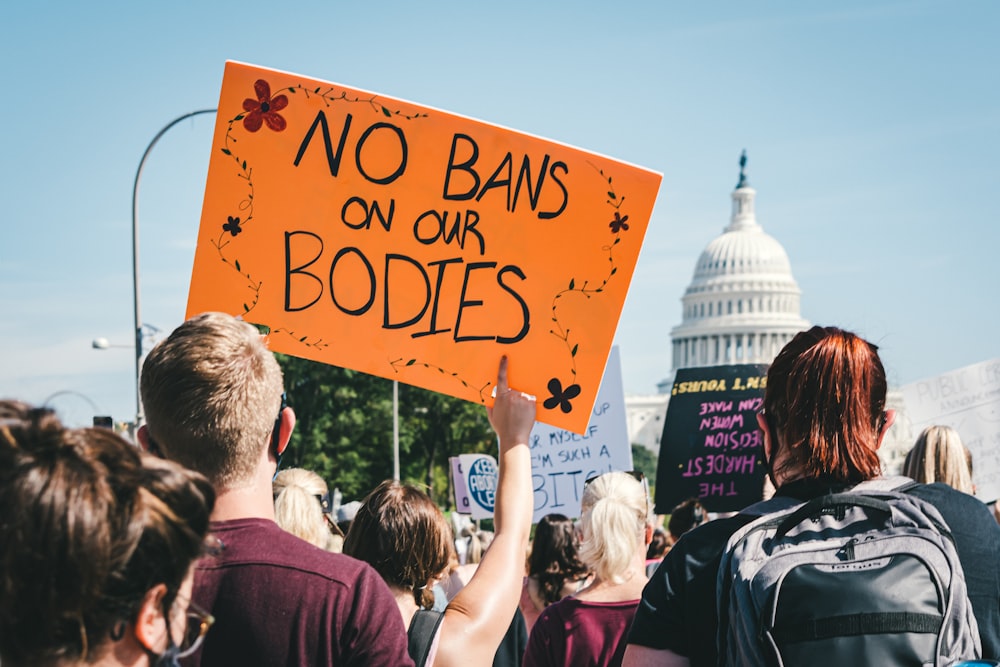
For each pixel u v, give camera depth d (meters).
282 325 3.91
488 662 3.10
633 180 3.82
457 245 3.89
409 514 4.36
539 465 10.28
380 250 3.91
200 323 2.83
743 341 159.62
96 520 1.75
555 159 3.85
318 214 3.90
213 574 2.69
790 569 2.85
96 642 1.82
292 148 3.88
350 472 63.12
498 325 3.90
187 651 2.03
